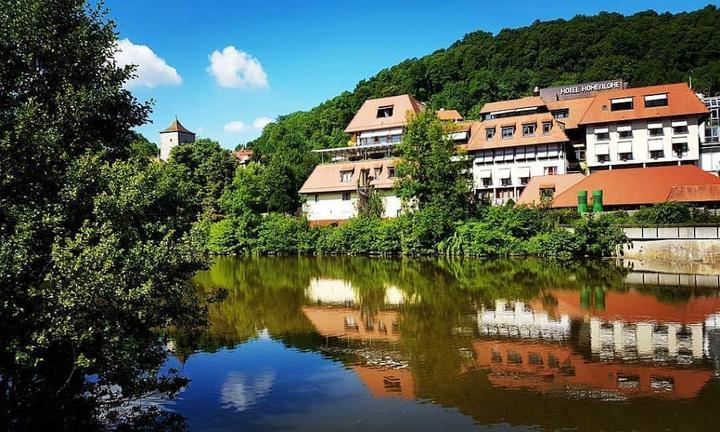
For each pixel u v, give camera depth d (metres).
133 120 13.70
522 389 13.70
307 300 27.16
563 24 113.44
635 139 60.50
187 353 17.66
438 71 116.25
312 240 54.44
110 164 12.91
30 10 11.76
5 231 9.58
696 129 58.19
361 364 16.14
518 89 102.06
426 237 47.44
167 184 12.09
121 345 9.70
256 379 14.95
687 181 43.81
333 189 64.00
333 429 11.61
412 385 14.23
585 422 11.62
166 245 10.59
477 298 26.02
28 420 10.21
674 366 15.14
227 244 59.25
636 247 35.91
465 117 98.69
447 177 49.44
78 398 11.70
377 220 51.94
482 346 17.66
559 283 29.48
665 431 11.09
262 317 23.16
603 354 16.44
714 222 35.28
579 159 68.19
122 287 9.41
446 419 11.98
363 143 77.19
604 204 44.06
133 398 13.31
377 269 39.62
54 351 9.85
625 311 22.03
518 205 45.66
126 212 10.54
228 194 62.88
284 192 71.00
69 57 12.41
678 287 27.03
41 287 9.47
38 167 10.51
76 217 10.63
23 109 10.80
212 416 12.41
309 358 16.88
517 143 62.31
